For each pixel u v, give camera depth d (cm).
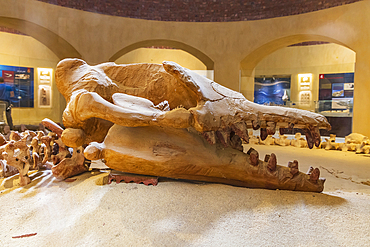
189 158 266
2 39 1062
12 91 1101
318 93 1326
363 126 809
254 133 1059
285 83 1409
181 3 1009
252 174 265
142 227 212
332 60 1275
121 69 319
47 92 1168
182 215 225
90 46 936
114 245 195
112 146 268
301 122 254
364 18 803
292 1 936
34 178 325
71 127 275
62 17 885
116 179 284
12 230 223
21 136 362
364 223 209
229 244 192
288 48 1377
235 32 1014
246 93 1105
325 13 880
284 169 267
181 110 237
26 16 824
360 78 816
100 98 256
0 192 288
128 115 244
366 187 374
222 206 236
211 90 273
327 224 210
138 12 991
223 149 278
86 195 265
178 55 1345
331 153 668
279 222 214
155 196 251
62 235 212
